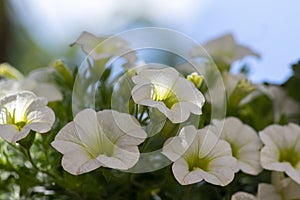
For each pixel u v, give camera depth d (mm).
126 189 363
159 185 358
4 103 334
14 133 324
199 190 378
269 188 356
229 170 332
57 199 378
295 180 341
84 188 358
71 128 326
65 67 392
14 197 383
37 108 333
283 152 362
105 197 364
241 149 362
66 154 318
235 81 402
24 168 365
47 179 365
